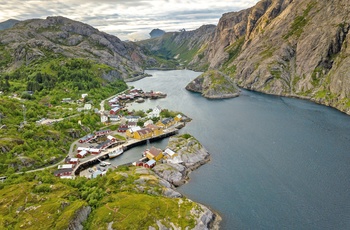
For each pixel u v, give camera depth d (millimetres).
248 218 86562
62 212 75875
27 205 78250
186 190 102875
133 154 138125
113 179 96688
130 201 82750
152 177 102375
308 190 98625
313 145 136875
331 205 90250
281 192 98500
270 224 83562
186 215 82438
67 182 93750
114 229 73750
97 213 78500
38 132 133875
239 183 105750
